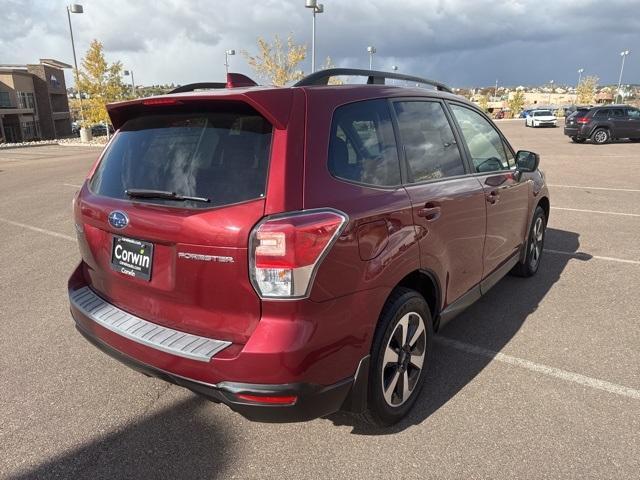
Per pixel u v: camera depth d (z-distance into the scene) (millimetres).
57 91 73125
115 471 2600
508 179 4164
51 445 2799
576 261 5922
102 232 2799
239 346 2289
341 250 2299
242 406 2244
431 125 3314
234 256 2209
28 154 27031
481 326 4219
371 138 2754
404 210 2709
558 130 38688
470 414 3020
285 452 2725
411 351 2955
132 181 2688
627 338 3969
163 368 2422
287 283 2160
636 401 3125
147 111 2840
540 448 2711
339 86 2762
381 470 2574
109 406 3160
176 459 2684
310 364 2232
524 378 3408
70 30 34406
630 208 9047
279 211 2193
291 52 30984
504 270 4328
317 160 2387
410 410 3041
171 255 2416
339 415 3051
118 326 2643
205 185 2373
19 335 4137
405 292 2803
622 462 2594
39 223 8453
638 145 24031
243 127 2434
